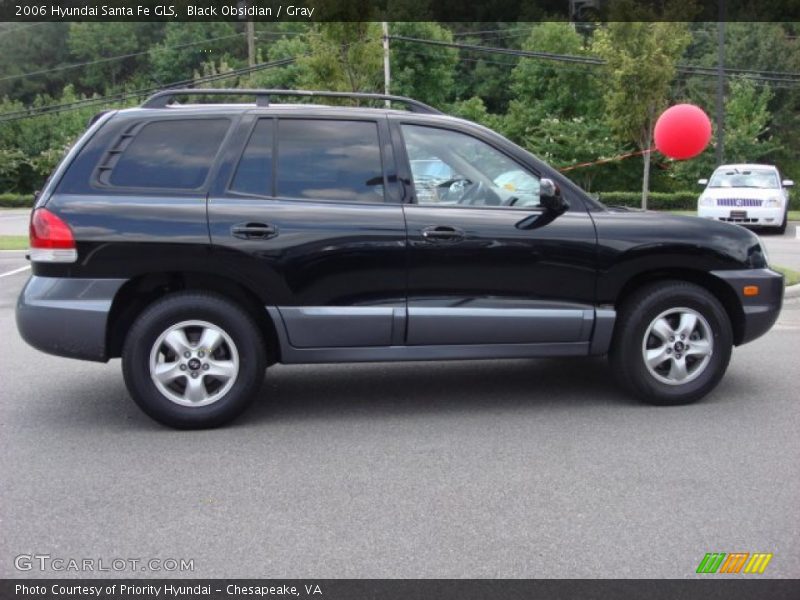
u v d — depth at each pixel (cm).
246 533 369
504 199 539
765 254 579
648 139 1719
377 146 530
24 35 6838
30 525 379
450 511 390
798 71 4431
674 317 557
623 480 428
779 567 335
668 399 559
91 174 505
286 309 510
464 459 461
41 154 5491
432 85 4678
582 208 546
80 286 493
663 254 544
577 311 538
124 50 6700
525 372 664
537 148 4512
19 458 468
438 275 519
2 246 1694
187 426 511
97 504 402
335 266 509
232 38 5747
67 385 632
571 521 378
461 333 525
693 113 1169
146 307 508
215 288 520
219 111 523
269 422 534
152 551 353
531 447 481
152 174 510
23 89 6838
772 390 601
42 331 493
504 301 529
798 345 755
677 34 1673
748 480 427
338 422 533
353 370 675
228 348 511
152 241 493
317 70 1973
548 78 4650
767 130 4391
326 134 529
